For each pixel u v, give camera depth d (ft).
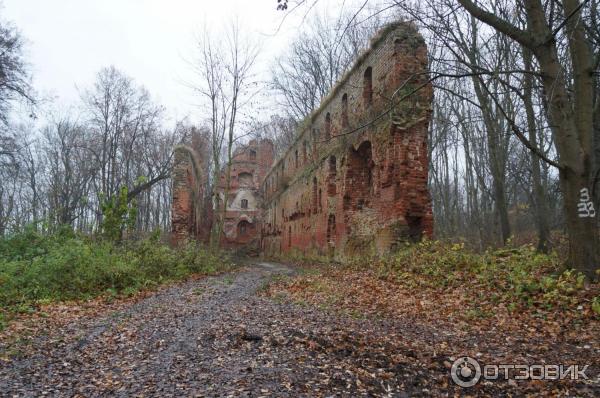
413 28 48.11
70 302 32.32
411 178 46.65
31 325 24.68
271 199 137.90
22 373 16.49
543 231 46.98
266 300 32.19
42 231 51.70
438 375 15.03
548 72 24.82
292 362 16.49
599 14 30.99
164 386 14.58
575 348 17.31
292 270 63.82
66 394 14.28
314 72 99.55
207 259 62.80
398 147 47.16
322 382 14.43
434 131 92.32
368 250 54.49
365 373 15.17
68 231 53.52
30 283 34.24
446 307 25.72
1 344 20.53
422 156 47.42
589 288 23.13
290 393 13.55
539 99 46.91
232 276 55.16
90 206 107.55
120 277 39.58
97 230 57.93
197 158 106.22
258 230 160.15
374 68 54.60
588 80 25.72
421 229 46.68
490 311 23.75
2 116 63.41
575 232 25.18
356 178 62.80
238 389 13.92
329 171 71.82
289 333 20.56
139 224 126.52
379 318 24.41
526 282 25.75
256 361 16.74
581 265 24.85
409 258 39.42
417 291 30.76
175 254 56.34
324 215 73.36
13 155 71.97
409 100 47.26
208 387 14.25
